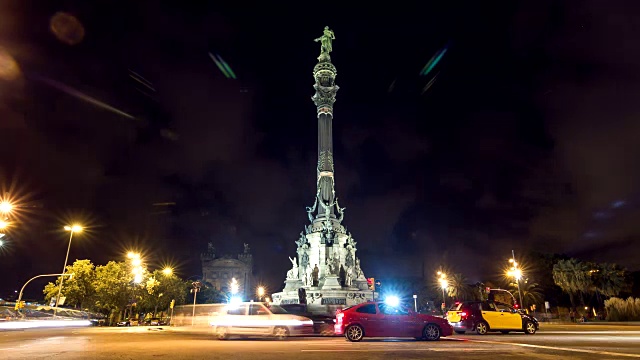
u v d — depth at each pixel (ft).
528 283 262.26
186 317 201.36
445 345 55.62
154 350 50.06
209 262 500.33
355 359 41.14
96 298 200.75
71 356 43.47
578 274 228.43
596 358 41.50
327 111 237.45
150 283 218.18
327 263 207.31
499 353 45.80
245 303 76.28
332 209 224.12
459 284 283.59
